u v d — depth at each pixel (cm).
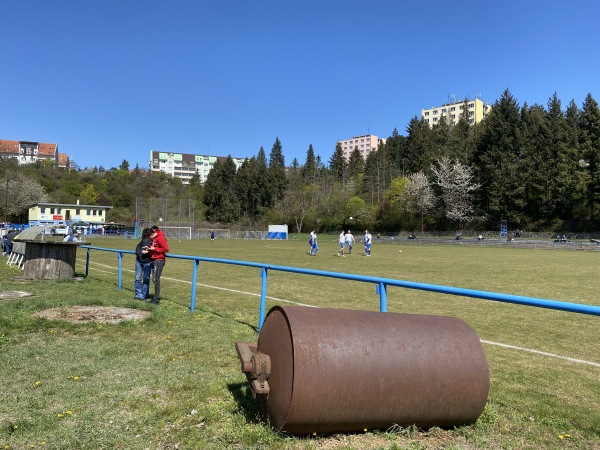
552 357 672
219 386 470
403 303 1152
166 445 345
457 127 10238
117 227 8462
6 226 5084
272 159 14738
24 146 18188
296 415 336
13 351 571
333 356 342
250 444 343
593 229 6706
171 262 2434
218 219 10925
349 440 357
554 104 7794
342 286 1462
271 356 374
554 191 7112
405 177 9244
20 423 370
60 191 11381
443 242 6469
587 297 1316
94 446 339
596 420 431
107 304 900
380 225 9019
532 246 5603
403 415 357
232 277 1705
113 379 486
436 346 370
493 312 1042
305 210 10412
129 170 17888
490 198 7425
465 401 366
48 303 864
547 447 366
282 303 1098
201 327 755
